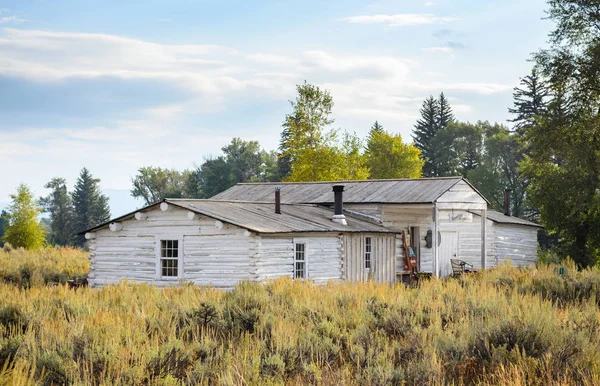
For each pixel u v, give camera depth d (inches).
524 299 719.1
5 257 1724.9
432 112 4313.5
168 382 410.6
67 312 625.6
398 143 3331.7
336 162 2738.7
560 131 1911.9
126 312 617.3
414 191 1396.4
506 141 3499.0
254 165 4911.4
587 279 968.9
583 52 1930.4
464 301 716.0
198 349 483.5
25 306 612.7
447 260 1557.6
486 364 469.1
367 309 664.4
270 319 581.3
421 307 679.1
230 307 645.3
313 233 1115.3
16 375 383.6
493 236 1697.8
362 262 1237.7
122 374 417.4
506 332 516.1
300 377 436.1
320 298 708.7
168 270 1077.1
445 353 491.8
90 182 5157.5
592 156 1855.3
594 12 1921.8
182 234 1063.0
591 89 1881.2
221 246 1027.3
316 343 502.6
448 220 1567.4
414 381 429.7
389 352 493.4
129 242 1112.2
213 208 1114.1
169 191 4724.4
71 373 418.6
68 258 1724.9
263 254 1014.4
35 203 2679.6
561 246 2137.1
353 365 474.6
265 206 1284.4
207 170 4680.1
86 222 5054.1
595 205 1852.9
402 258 1418.6
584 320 602.9
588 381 429.1
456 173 3900.1
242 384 408.5
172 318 607.2
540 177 1993.1
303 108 2755.9
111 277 1123.3
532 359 457.4
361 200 1414.9
